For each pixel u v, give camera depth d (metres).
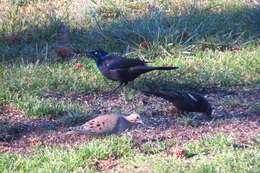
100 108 12.86
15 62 15.20
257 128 11.53
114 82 14.24
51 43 16.41
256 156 9.76
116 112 12.52
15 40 16.50
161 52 15.76
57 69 14.69
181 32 16.52
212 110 12.78
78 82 14.05
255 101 13.29
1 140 11.29
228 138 10.61
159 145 10.45
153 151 10.35
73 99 13.31
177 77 14.56
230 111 12.74
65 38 16.56
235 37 16.91
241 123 11.89
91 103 13.15
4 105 12.86
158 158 9.99
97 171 9.57
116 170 9.60
